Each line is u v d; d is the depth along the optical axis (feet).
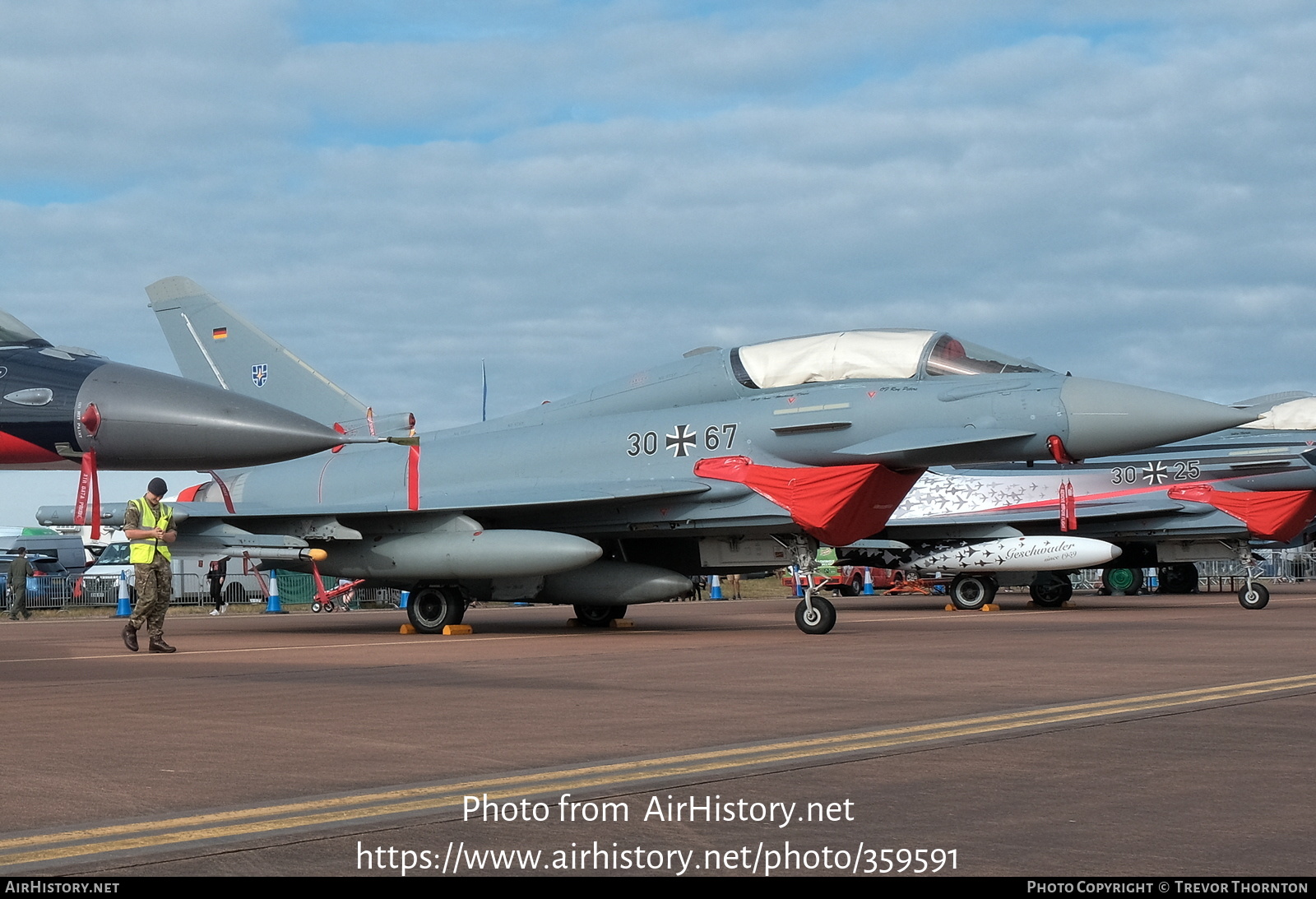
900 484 54.08
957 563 83.46
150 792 16.85
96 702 27.53
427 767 18.72
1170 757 18.98
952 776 17.51
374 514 58.65
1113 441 49.80
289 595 116.67
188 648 47.14
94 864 13.07
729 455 55.77
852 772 17.93
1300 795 16.11
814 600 52.70
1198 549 92.89
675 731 22.20
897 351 54.13
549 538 55.11
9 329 33.50
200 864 13.07
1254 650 40.14
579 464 59.88
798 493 52.54
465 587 59.93
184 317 73.41
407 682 31.63
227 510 58.85
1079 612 76.84
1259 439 86.43
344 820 15.06
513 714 24.79
